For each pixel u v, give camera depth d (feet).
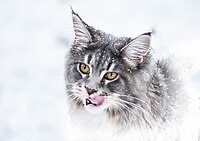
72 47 21.84
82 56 21.17
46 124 33.01
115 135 21.90
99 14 50.24
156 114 21.67
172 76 23.29
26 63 41.83
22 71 40.34
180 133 22.68
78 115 22.30
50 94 36.55
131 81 20.86
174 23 48.11
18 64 41.52
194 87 24.64
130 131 21.63
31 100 35.63
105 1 52.31
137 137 21.74
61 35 46.55
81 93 20.75
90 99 20.51
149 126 21.63
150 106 21.50
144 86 21.13
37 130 32.45
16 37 46.50
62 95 35.83
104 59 20.74
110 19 49.39
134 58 21.01
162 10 50.72
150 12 50.44
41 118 33.58
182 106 22.90
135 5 51.78
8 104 34.96
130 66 20.93
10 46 44.83
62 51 43.93
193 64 25.25
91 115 21.91
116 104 21.02
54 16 50.19
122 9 51.26
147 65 21.24
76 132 22.81
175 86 23.00
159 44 34.65
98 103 20.56
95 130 22.17
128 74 20.85
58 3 52.34
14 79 38.83
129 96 20.88
